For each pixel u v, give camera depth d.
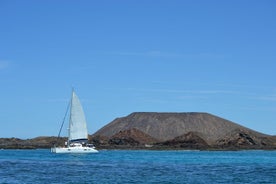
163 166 104.25
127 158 144.12
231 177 78.81
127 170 91.81
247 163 119.25
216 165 109.38
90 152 165.50
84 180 73.06
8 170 90.25
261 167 102.88
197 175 81.88
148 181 72.38
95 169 94.00
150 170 92.19
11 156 150.75
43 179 74.12
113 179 74.56
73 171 88.56
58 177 77.19
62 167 98.88
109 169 94.19
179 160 133.38
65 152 161.38
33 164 107.88
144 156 163.25
